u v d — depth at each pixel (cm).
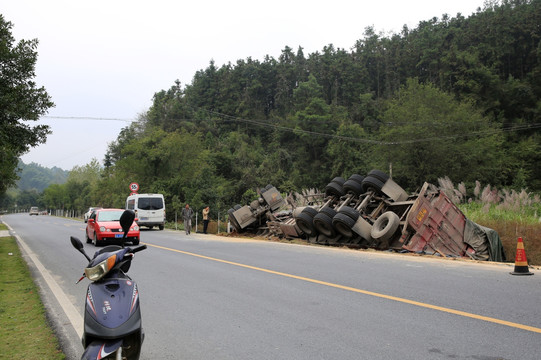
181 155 4481
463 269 1027
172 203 4059
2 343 556
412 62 11119
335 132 7794
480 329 556
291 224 1953
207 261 1260
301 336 554
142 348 527
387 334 549
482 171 4534
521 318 600
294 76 12812
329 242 1741
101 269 391
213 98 12050
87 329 373
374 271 1016
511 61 8900
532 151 5497
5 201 15900
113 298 385
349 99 11275
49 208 11669
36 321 665
